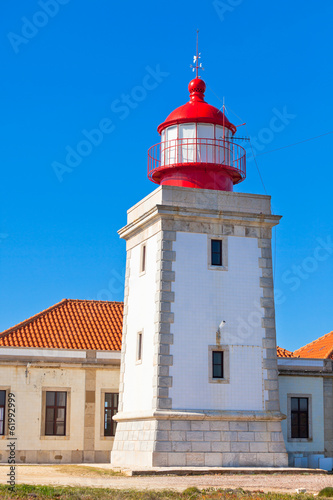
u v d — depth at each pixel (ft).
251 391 90.94
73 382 105.91
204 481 75.31
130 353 97.96
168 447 86.22
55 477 78.38
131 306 99.35
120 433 96.58
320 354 116.37
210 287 91.81
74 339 110.32
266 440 90.02
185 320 90.12
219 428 88.48
